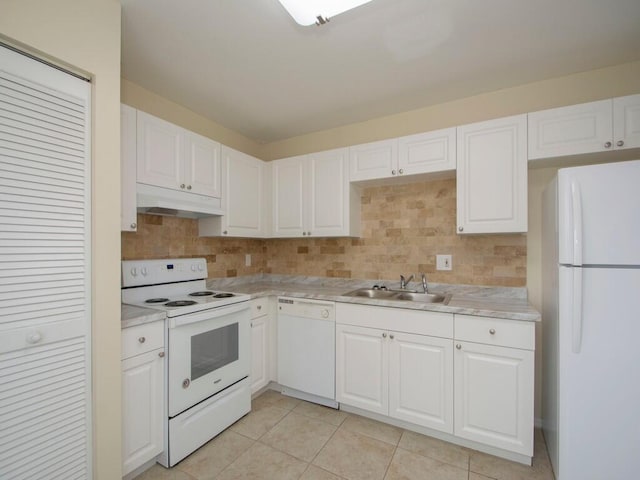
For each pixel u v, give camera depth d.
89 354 1.25
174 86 2.08
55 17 1.14
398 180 2.39
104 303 1.29
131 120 1.72
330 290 2.50
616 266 1.33
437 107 2.34
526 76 1.95
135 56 1.74
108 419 1.29
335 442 1.82
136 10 1.39
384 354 1.97
